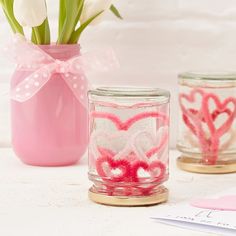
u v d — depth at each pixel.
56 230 0.74
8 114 1.10
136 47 1.08
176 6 1.07
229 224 0.74
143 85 1.09
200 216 0.77
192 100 0.98
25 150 0.97
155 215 0.77
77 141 0.97
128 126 0.81
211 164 0.97
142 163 0.82
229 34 1.08
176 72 1.08
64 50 0.95
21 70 0.96
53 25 1.08
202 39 1.08
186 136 0.99
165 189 0.85
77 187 0.89
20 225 0.75
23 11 0.91
